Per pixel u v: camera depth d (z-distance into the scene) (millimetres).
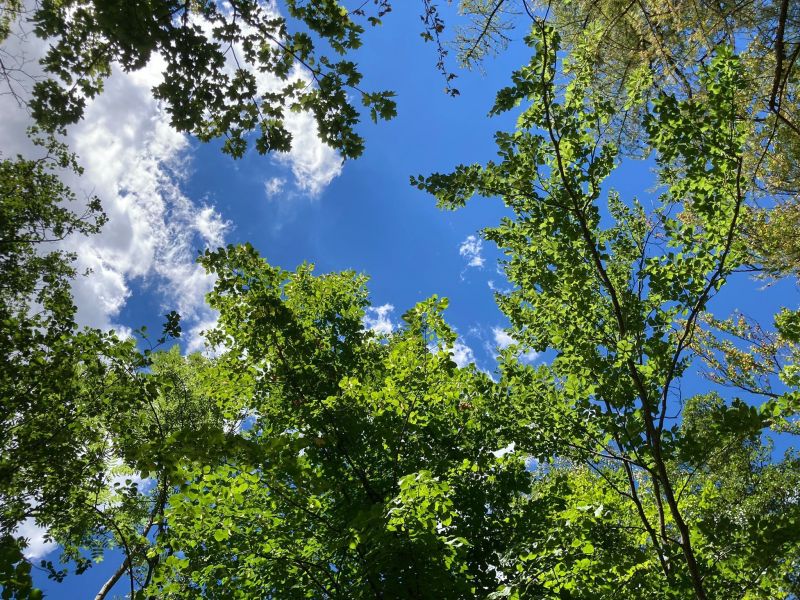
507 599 4660
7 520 5324
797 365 4492
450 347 5215
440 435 5797
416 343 5246
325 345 5945
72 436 5676
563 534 4941
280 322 5387
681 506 6625
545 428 5797
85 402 5812
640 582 4906
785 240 5930
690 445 4688
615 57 6344
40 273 8141
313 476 3754
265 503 4398
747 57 5613
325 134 3994
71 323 6062
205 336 5609
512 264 6617
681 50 5758
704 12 5199
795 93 5664
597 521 5309
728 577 4840
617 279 6387
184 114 3795
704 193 5090
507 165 5543
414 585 4215
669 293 5430
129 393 5598
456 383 5812
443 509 3967
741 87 4832
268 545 4363
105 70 3416
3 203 7781
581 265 5812
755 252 6234
